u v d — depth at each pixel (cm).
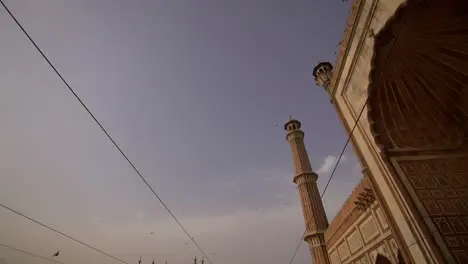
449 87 849
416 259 690
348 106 952
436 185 772
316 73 1415
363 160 888
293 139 2581
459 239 674
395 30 727
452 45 777
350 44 874
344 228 1487
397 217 756
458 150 848
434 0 650
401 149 833
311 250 1942
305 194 2211
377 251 1143
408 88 870
